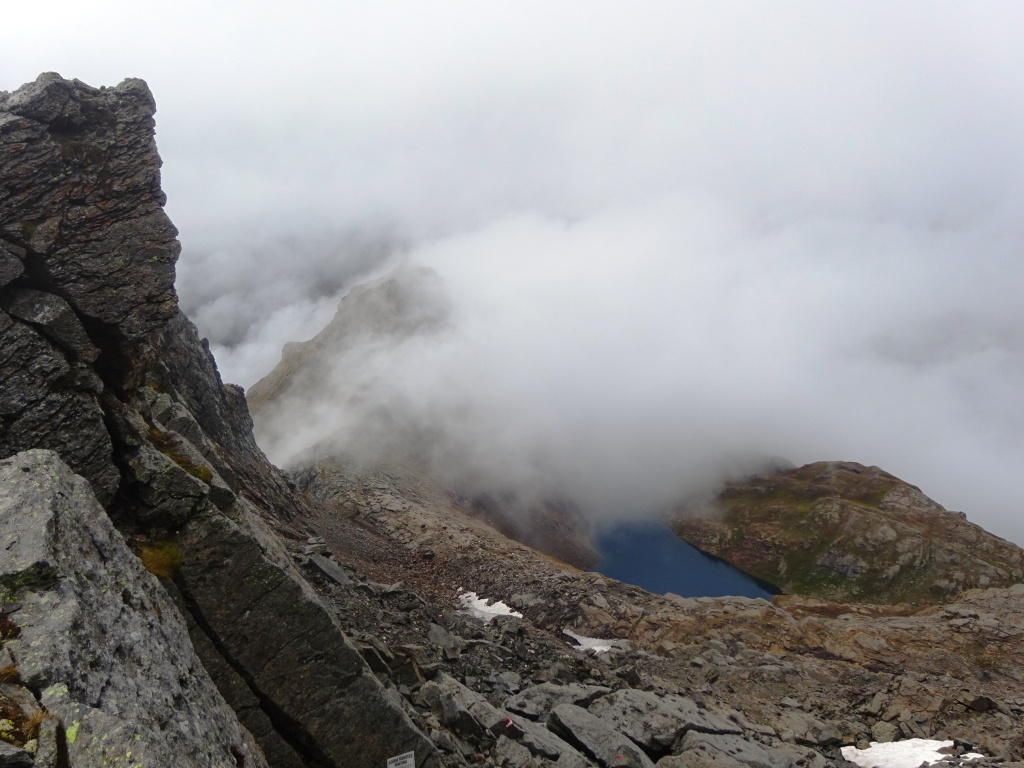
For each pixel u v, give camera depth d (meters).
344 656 17.33
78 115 18.81
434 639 33.34
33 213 17.72
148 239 19.25
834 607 86.75
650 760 25.58
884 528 151.38
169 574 16.16
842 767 32.44
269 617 16.78
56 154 18.17
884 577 139.38
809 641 50.06
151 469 17.31
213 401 50.69
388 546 65.94
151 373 35.09
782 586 154.38
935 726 37.38
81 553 11.58
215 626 16.28
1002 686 44.12
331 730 16.92
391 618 33.62
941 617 55.56
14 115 17.89
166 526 17.05
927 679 43.88
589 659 39.72
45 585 10.35
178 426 31.98
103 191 18.78
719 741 27.58
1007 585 126.06
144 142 19.73
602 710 28.56
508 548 71.44
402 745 17.66
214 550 16.83
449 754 20.66
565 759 22.38
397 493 91.56
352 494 86.19
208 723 11.61
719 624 51.75
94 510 12.91
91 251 18.39
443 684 25.80
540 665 34.84
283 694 16.59
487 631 39.81
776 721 36.41
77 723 8.41
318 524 57.81
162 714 10.23
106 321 18.45
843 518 164.62
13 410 16.56
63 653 9.28
